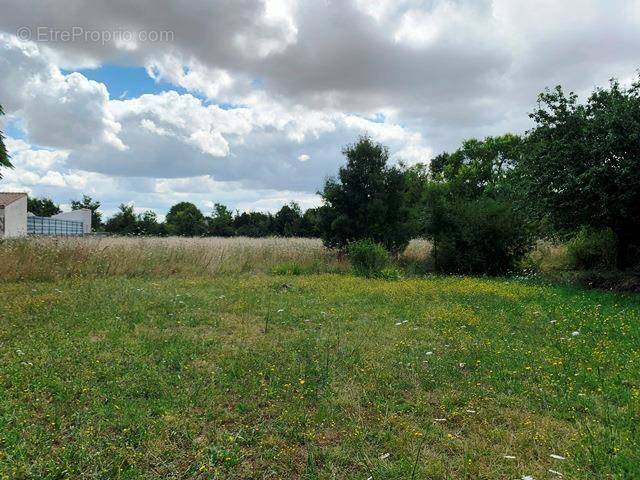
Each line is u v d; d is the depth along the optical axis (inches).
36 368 212.1
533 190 578.9
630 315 350.3
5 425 156.9
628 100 511.2
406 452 149.9
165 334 283.4
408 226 829.8
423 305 394.3
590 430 163.0
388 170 826.2
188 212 2349.9
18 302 362.0
